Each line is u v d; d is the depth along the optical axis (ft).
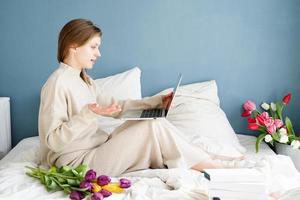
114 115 6.63
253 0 8.64
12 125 9.02
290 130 7.96
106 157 5.74
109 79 8.61
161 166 5.98
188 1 8.70
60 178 5.08
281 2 8.59
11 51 8.82
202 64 8.87
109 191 4.89
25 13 8.71
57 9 8.72
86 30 5.84
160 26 8.79
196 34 8.79
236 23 8.71
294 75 8.76
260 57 8.78
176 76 8.92
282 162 5.68
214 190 4.53
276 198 4.77
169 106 5.97
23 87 8.91
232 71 8.86
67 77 5.85
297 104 8.81
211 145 6.68
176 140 5.76
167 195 4.57
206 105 8.25
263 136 7.68
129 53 8.87
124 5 8.74
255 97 8.89
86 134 5.97
